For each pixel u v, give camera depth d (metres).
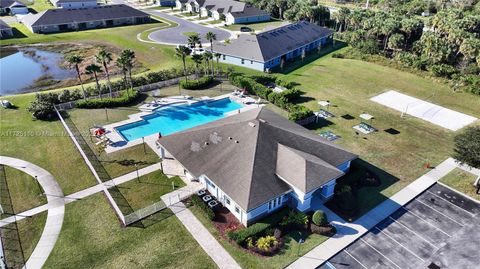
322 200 38.62
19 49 95.31
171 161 45.16
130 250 32.38
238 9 124.44
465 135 40.91
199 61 68.38
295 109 56.50
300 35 91.88
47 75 77.56
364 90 67.38
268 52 78.44
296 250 32.53
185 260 31.38
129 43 96.94
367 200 38.78
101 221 35.66
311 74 75.62
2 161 44.78
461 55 76.19
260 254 32.03
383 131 52.97
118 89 64.69
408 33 87.81
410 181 41.94
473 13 114.81
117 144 48.75
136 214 35.59
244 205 33.03
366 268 31.03
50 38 102.94
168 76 69.69
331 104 61.38
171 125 55.09
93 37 103.88
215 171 37.72
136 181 41.38
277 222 35.22
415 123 55.44
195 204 37.38
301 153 39.47
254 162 37.22
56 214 36.50
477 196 39.59
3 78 76.00
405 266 31.23
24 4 147.38
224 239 33.56
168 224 35.31
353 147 48.78
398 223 35.91
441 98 63.97
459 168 44.41
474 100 63.03
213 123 46.81
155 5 153.12
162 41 98.06
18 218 35.94
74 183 41.16
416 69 75.62
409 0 144.25
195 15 134.12
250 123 42.03
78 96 60.94
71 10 115.38
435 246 33.31
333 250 32.59
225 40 94.81
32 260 31.36
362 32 91.75
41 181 41.38
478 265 31.34
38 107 54.78
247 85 65.44
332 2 160.75
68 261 31.31
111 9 120.38
